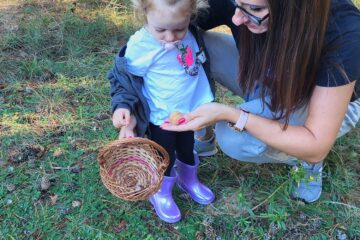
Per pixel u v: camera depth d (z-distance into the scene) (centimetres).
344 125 225
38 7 411
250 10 170
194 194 238
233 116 199
